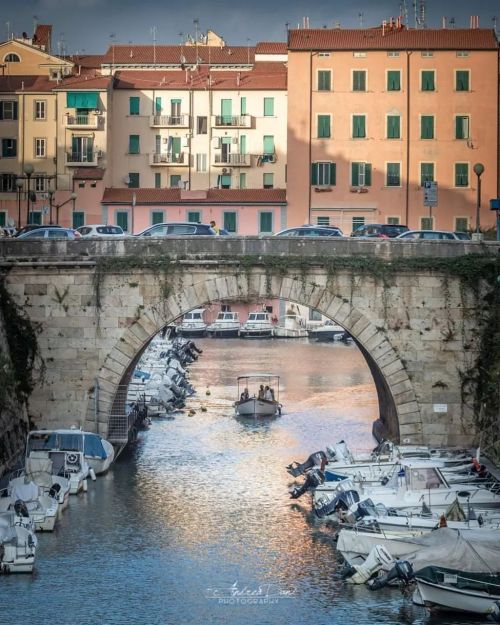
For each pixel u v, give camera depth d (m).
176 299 82.81
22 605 58.34
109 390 82.75
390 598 59.34
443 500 69.19
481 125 144.00
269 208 147.12
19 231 103.75
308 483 75.94
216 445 93.31
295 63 144.62
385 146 144.62
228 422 104.69
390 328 82.81
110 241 82.81
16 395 81.56
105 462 81.19
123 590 60.22
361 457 81.50
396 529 64.56
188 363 148.25
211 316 185.00
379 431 94.44
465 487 70.75
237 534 68.62
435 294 82.62
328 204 145.50
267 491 77.94
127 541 67.19
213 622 56.62
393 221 144.75
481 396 82.31
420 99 144.12
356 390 124.50
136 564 63.69
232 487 78.94
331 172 145.12
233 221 148.12
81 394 82.94
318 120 145.00
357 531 63.44
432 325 82.62
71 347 82.88
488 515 66.56
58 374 82.94
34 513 68.62
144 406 102.56
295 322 181.25
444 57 144.00
